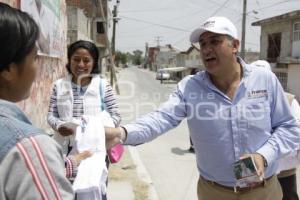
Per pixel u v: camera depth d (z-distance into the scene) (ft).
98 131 8.04
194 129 9.16
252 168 7.88
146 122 8.84
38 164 4.25
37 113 20.66
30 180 4.19
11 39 4.51
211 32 8.55
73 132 10.55
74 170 7.26
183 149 28.76
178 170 22.98
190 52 200.03
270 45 96.22
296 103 12.19
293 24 85.92
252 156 8.05
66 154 10.75
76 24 82.53
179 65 234.38
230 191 8.94
